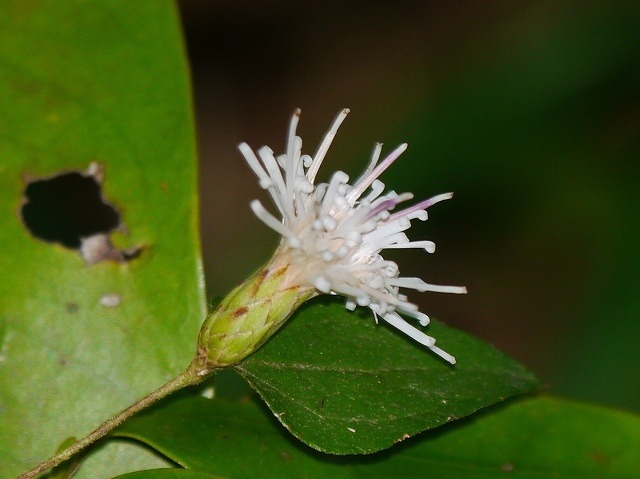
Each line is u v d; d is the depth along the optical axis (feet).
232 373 0.69
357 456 0.50
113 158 0.51
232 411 0.50
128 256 0.51
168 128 0.51
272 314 0.47
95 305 0.50
